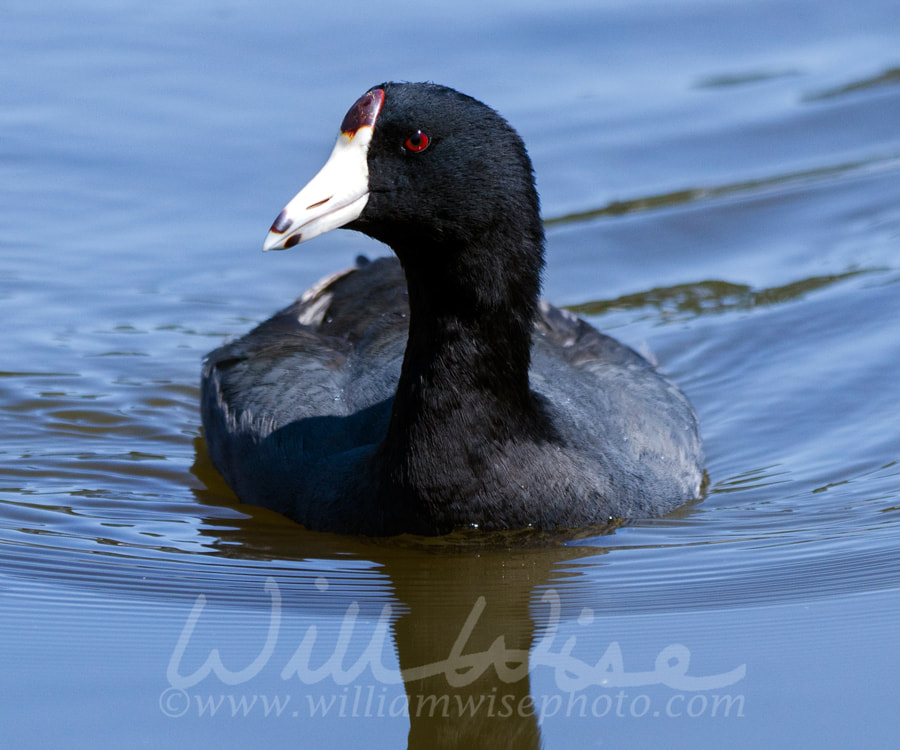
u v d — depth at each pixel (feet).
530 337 32.12
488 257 30.55
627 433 35.32
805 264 49.44
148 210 51.98
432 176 29.63
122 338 46.47
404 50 58.65
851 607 29.73
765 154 54.75
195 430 41.96
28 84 57.52
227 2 64.03
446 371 31.32
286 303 48.52
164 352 45.70
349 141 29.81
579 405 35.17
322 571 32.17
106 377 44.42
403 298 39.14
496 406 31.68
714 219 51.85
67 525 35.09
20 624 29.58
